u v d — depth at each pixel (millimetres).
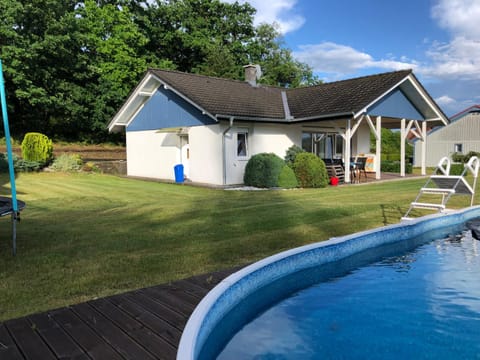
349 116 14492
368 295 4586
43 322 3311
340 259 5562
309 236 6613
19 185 13820
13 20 20938
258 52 39406
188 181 16500
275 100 18359
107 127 20625
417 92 17734
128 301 3764
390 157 36688
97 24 27312
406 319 3949
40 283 4410
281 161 14336
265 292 4492
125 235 6762
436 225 7320
